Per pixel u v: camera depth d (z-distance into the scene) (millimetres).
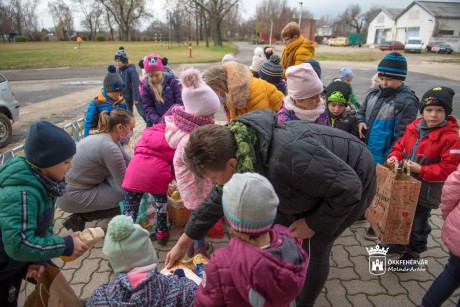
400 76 3109
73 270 2971
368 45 59438
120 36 66750
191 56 26125
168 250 3201
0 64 21875
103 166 3219
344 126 3471
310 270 2086
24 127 7855
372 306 2551
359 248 3230
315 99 2641
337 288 2730
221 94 3041
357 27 86125
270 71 3867
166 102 4645
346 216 1768
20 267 1921
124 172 3244
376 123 3252
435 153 2582
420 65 22844
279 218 2219
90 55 28094
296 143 1641
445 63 24578
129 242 1629
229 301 1417
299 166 1610
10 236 1639
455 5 55031
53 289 1802
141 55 26641
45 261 2078
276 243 1429
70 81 15148
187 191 2564
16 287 2000
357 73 17188
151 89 4660
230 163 1598
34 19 70250
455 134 2549
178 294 1729
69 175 3199
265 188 1299
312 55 5133
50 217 1891
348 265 2996
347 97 3400
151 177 2949
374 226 2650
